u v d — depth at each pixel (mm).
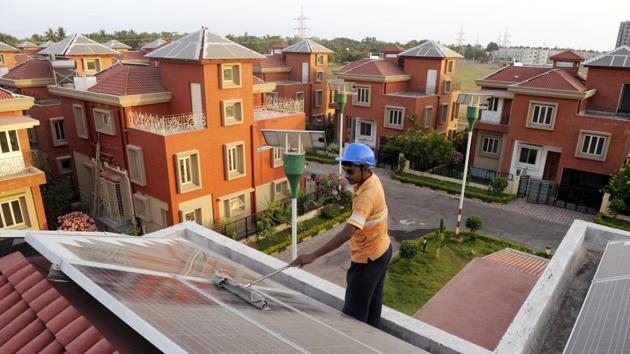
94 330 2695
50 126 23609
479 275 13047
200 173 18875
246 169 21031
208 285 3299
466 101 17672
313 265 17875
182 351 1842
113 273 2836
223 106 19078
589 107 26188
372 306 4324
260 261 5797
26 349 2764
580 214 23422
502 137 29500
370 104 33969
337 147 35688
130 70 20250
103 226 20938
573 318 5656
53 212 21188
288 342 2367
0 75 28797
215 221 20172
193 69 18391
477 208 24266
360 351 2764
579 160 24469
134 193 19656
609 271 5746
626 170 21609
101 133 20344
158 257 4031
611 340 4008
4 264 3693
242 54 19297
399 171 30234
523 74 30672
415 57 34250
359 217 3631
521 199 25578
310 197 23469
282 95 40156
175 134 17578
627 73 24516
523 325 4629
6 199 15820
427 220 22594
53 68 23922
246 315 2688
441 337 4270
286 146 8719
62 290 3264
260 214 21578
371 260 4004
